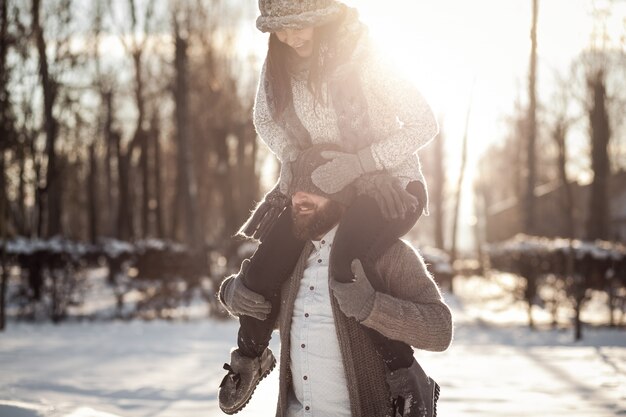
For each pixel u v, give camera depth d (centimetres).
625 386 729
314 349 294
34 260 1825
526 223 2384
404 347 287
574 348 1263
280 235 298
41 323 1778
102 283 2762
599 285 1872
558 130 2827
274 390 683
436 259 2786
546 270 1914
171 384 720
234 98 3831
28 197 3059
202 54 3644
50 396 607
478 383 752
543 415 557
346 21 287
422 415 281
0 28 1956
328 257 296
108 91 3500
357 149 290
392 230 283
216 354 1050
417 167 297
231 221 3825
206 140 3988
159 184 4284
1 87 1911
